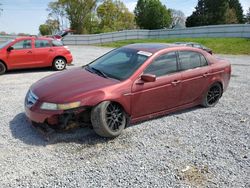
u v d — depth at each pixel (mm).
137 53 5586
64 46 12523
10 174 3652
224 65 6828
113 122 4762
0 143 4469
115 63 5547
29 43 11602
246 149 4578
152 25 63812
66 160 4043
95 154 4250
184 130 5258
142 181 3594
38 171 3744
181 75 5730
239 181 3662
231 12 66438
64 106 4398
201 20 68250
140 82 5055
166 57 5594
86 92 4559
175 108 5855
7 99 7047
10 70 12016
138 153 4320
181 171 3854
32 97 4781
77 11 60406
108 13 66312
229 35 33969
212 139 4914
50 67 12805
